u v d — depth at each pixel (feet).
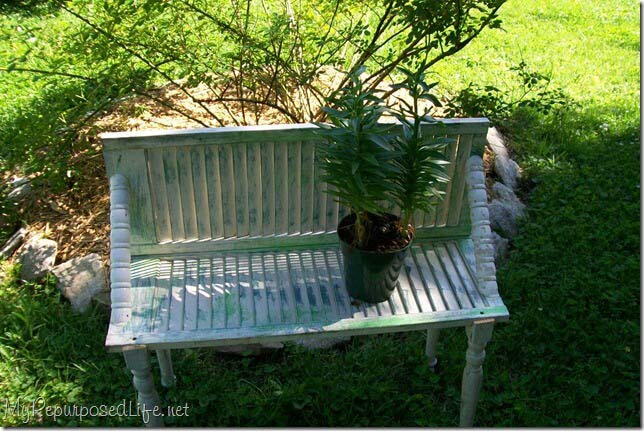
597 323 10.09
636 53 20.59
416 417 8.63
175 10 10.33
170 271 7.80
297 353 9.39
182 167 7.59
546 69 18.90
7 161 11.39
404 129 6.94
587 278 10.91
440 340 9.90
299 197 8.05
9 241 11.08
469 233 8.50
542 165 14.16
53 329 9.80
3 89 14.93
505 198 12.69
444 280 7.75
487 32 21.33
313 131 7.62
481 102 12.07
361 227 7.06
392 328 7.13
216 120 12.69
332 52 11.09
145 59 10.48
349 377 9.05
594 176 13.87
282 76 11.07
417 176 6.88
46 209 11.37
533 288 10.82
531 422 8.53
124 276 7.10
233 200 7.93
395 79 14.85
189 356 9.39
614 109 16.85
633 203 13.08
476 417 8.68
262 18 11.70
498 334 9.86
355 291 7.36
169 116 12.89
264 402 8.65
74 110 10.80
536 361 9.48
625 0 25.68
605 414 8.69
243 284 7.64
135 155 7.38
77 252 10.64
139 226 7.80
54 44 11.16
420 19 9.79
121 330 6.90
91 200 11.37
